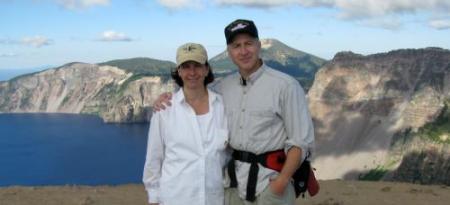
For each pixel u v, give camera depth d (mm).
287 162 2559
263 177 2584
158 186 2738
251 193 2600
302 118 2568
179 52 2582
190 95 2641
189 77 2584
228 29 2619
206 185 2582
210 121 2625
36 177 48781
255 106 2576
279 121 2594
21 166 55156
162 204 2664
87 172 51219
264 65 2641
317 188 2801
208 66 2684
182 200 2590
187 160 2584
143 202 5289
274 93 2561
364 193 5906
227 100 2674
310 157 2689
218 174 2631
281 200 2613
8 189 5941
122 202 5285
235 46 2592
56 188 6086
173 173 2609
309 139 2578
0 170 52844
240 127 2609
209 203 2600
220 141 2619
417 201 5422
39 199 5340
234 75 2742
